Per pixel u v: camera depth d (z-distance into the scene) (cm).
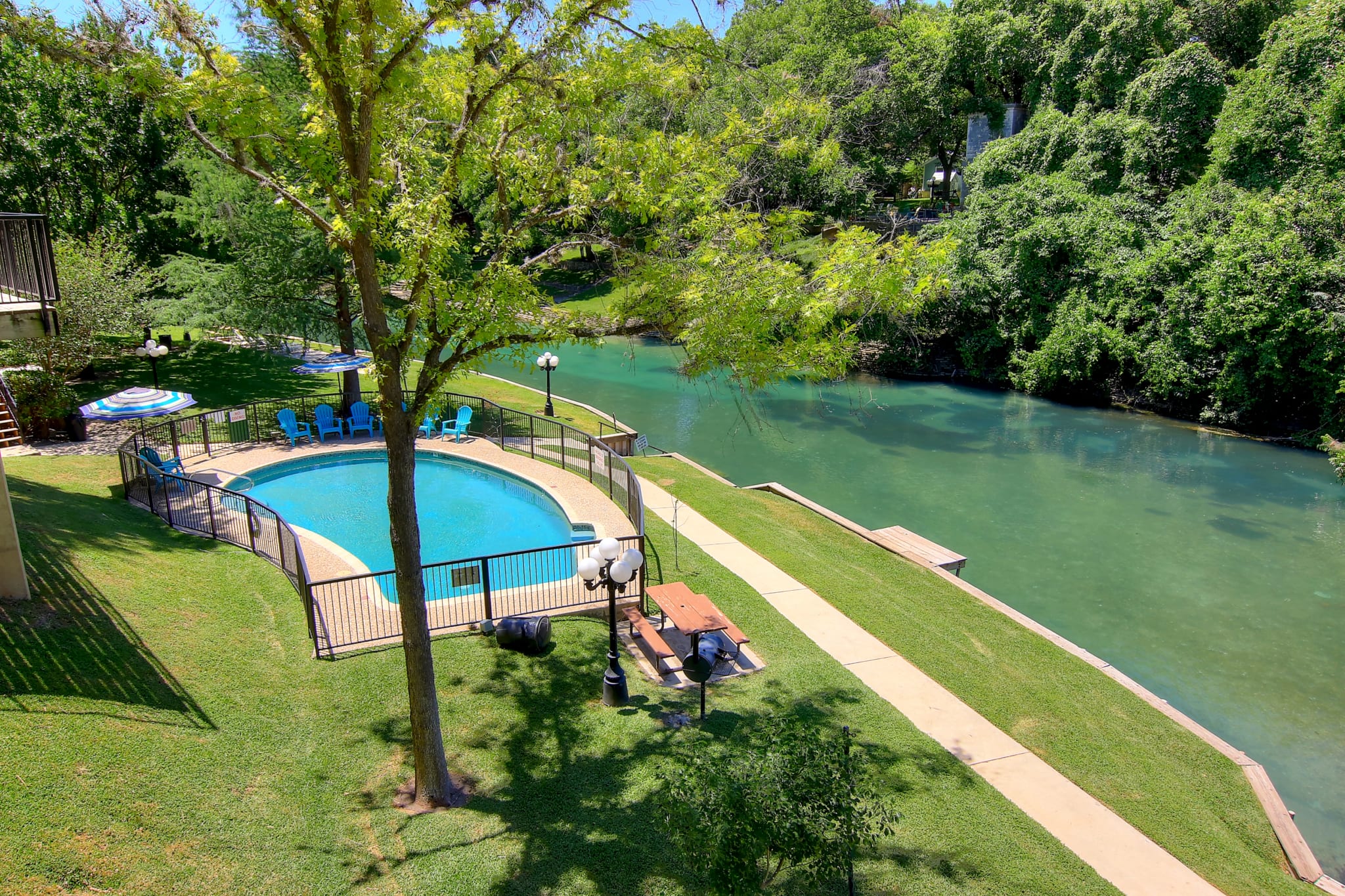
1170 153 3591
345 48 729
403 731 939
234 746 833
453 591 1348
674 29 849
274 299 2250
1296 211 2911
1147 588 1784
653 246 873
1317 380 2805
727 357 802
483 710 987
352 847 743
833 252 826
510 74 789
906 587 1498
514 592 1302
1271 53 3275
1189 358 3112
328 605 1230
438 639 1141
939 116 4906
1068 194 3619
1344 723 1313
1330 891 829
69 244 2219
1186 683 1425
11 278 917
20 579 974
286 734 891
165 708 857
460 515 1761
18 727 743
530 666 1093
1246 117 3238
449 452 2148
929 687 1138
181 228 2973
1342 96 2941
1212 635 1588
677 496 1894
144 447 1788
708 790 598
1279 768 1200
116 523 1405
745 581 1447
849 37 4925
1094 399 3478
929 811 865
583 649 1150
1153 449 2809
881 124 4600
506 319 743
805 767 611
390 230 775
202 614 1102
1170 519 2184
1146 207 3484
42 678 837
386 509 1778
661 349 4462
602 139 877
